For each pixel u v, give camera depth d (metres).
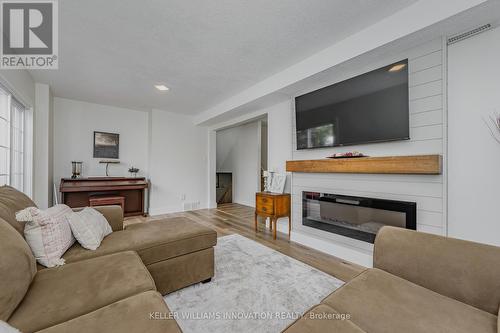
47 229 1.27
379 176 2.16
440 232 1.77
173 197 4.94
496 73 1.58
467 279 0.95
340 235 2.48
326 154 2.66
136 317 0.80
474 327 0.76
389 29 1.80
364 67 2.22
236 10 1.71
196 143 5.30
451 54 1.76
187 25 1.88
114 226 2.01
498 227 1.58
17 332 0.65
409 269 1.11
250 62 2.55
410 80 1.92
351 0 1.62
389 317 0.81
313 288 1.76
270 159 3.62
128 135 4.57
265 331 1.30
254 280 1.89
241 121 4.36
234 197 6.32
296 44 2.19
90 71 2.76
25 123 2.85
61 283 1.04
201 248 1.79
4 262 0.81
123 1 1.61
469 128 1.69
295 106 2.94
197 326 1.34
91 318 0.78
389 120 2.01
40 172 3.10
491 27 1.59
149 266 1.56
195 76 2.93
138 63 2.56
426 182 1.86
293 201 3.05
